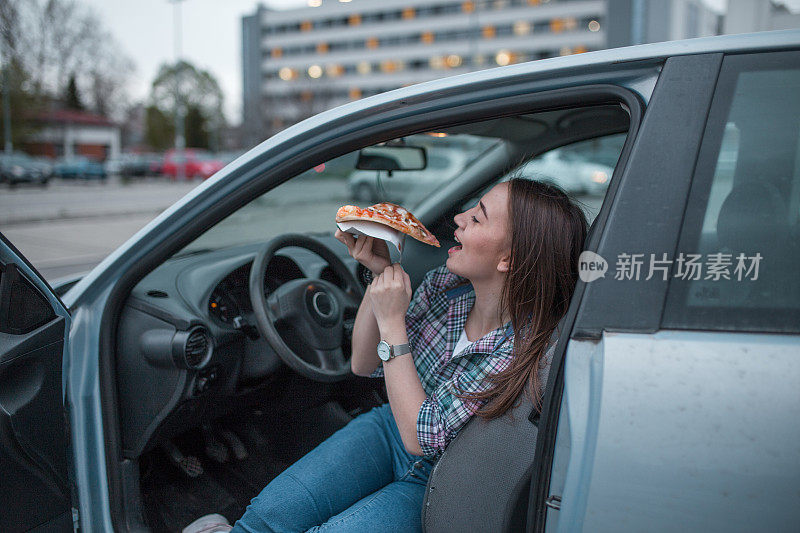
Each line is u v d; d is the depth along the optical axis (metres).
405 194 4.13
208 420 1.89
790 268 0.86
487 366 1.16
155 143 66.69
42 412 1.20
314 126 1.27
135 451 1.51
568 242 1.15
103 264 1.49
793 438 0.79
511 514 1.08
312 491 1.32
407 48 68.81
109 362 1.46
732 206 0.89
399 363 1.23
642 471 0.83
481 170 2.11
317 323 1.72
